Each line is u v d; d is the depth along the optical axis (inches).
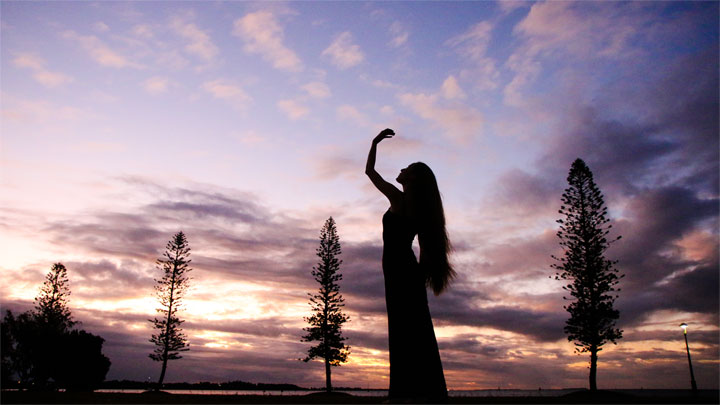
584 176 1170.0
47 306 1469.0
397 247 109.7
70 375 1235.2
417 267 109.9
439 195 118.0
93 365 1270.9
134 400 227.6
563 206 1175.0
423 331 104.1
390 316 107.1
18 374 1181.7
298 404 319.9
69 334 1282.0
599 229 1125.7
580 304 1108.5
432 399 99.0
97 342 1304.1
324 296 1449.3
